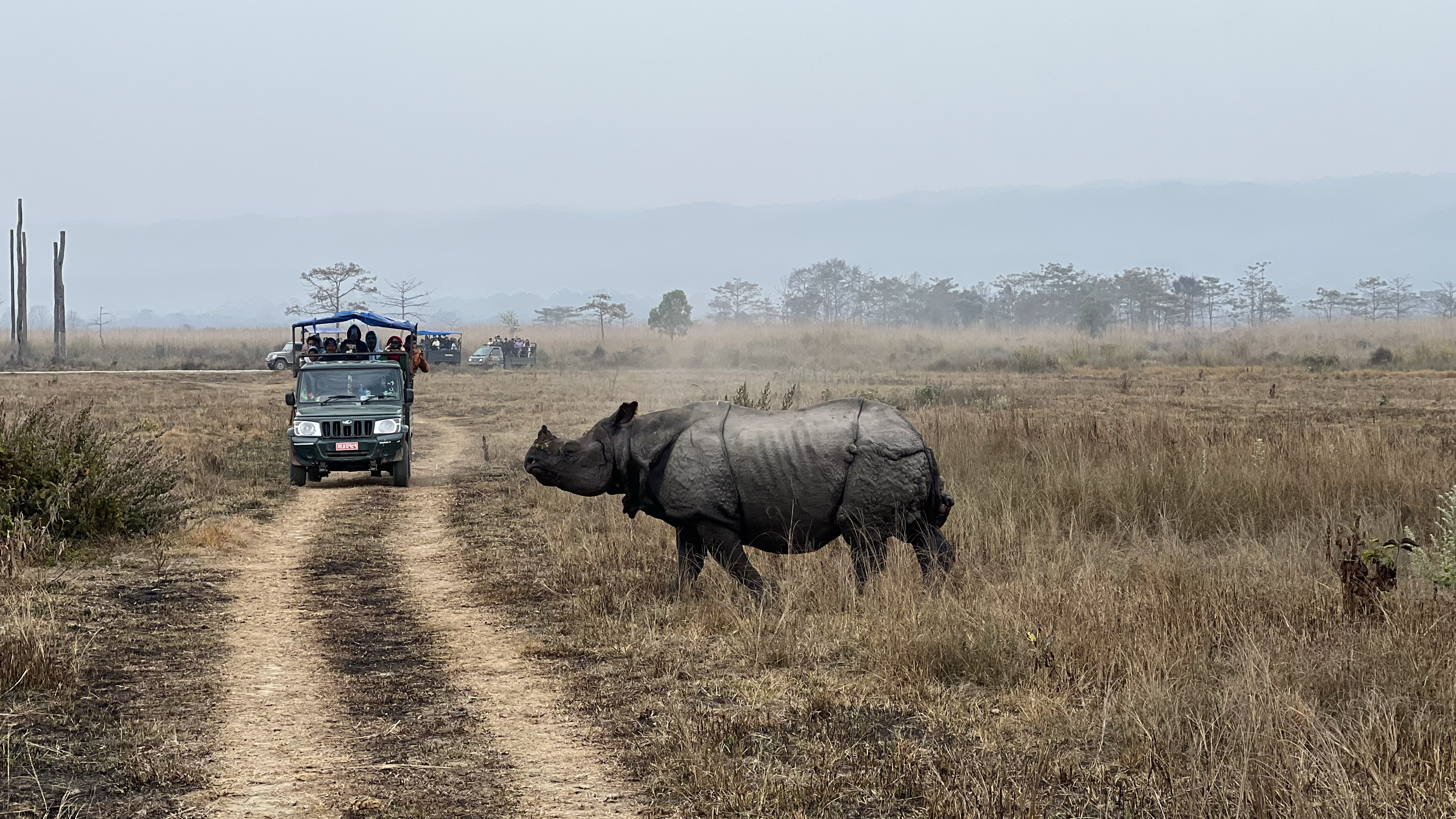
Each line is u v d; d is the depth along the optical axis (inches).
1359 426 1085.1
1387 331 4276.6
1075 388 1875.0
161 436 1017.5
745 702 307.9
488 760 272.5
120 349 3988.7
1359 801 219.9
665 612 405.4
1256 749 243.0
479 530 616.4
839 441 404.5
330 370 867.4
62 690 318.0
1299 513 531.2
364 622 417.4
